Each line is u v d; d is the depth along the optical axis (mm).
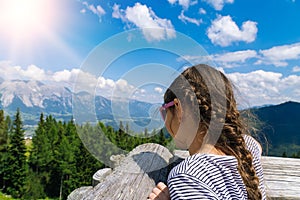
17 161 48344
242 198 1189
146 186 1479
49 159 48188
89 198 1359
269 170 2725
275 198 2160
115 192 1407
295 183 2439
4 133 48500
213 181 1130
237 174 1209
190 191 1099
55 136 48750
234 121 1315
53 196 47312
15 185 47969
